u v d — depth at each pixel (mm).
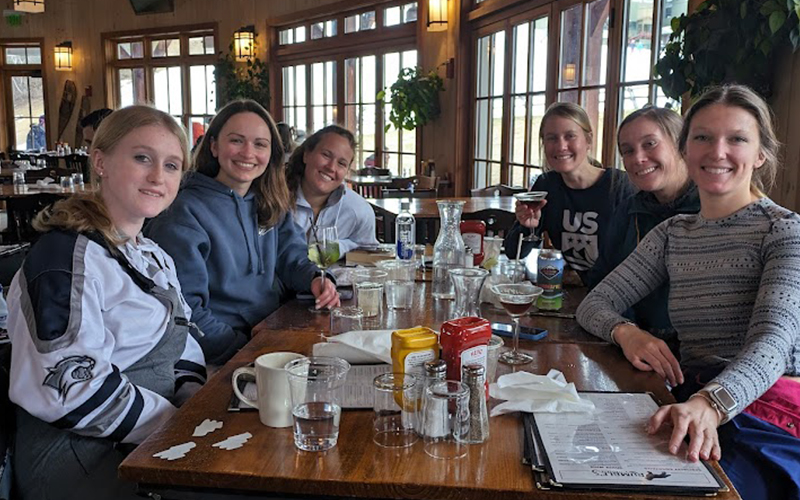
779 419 1557
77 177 6383
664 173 2326
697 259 1853
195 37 10289
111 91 10938
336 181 3088
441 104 7012
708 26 2906
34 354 1419
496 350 1466
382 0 7574
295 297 2477
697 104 1847
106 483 1501
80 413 1425
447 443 1214
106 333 1558
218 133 2326
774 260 1675
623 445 1203
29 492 1507
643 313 2199
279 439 1229
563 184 2977
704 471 1123
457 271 1950
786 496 1474
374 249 2986
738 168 1780
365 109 8164
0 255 2363
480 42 6434
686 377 1813
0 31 11094
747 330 1759
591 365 1628
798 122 2795
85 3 10797
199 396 1420
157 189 1713
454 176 6824
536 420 1296
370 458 1157
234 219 2291
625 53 4223
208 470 1112
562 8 4930
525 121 5645
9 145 11344
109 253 1592
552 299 2148
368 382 1475
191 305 2127
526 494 1062
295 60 9180
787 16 2637
